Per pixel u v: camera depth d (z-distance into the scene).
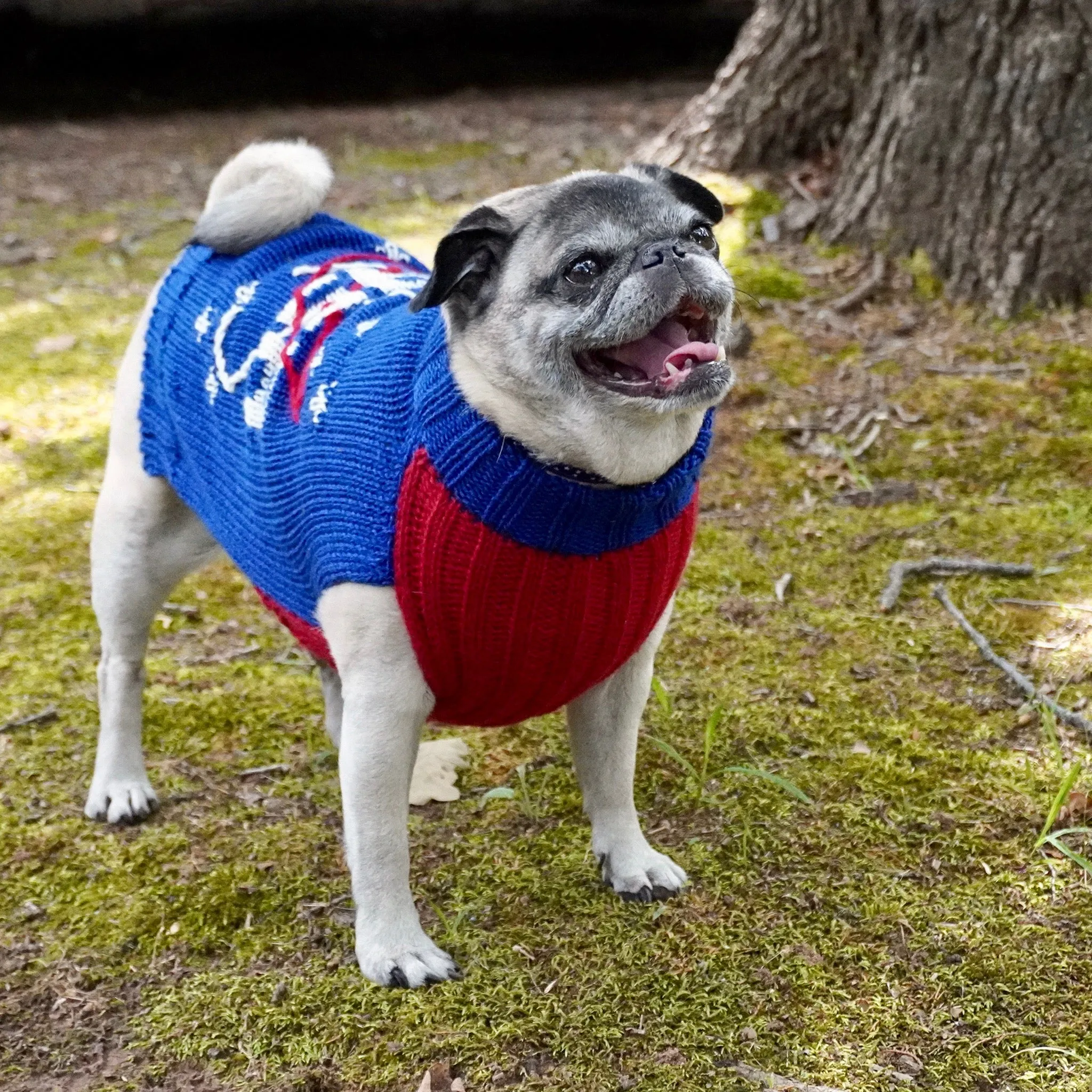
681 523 1.05
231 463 1.12
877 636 1.38
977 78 1.73
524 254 1.02
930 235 1.81
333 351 1.08
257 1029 1.07
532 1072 1.03
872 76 1.92
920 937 1.09
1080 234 1.72
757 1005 1.06
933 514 1.53
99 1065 1.06
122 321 2.10
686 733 1.29
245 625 1.48
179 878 1.19
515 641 1.03
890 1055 1.02
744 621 1.41
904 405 1.66
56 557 1.57
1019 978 1.06
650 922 1.12
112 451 1.25
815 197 1.96
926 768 1.23
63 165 2.95
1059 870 1.14
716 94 2.05
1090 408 1.62
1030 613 1.39
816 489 1.58
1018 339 1.72
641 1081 1.02
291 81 3.54
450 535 1.01
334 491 1.04
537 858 1.18
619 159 2.76
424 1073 1.03
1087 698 1.29
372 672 1.05
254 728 1.33
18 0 3.36
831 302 1.82
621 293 0.99
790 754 1.26
